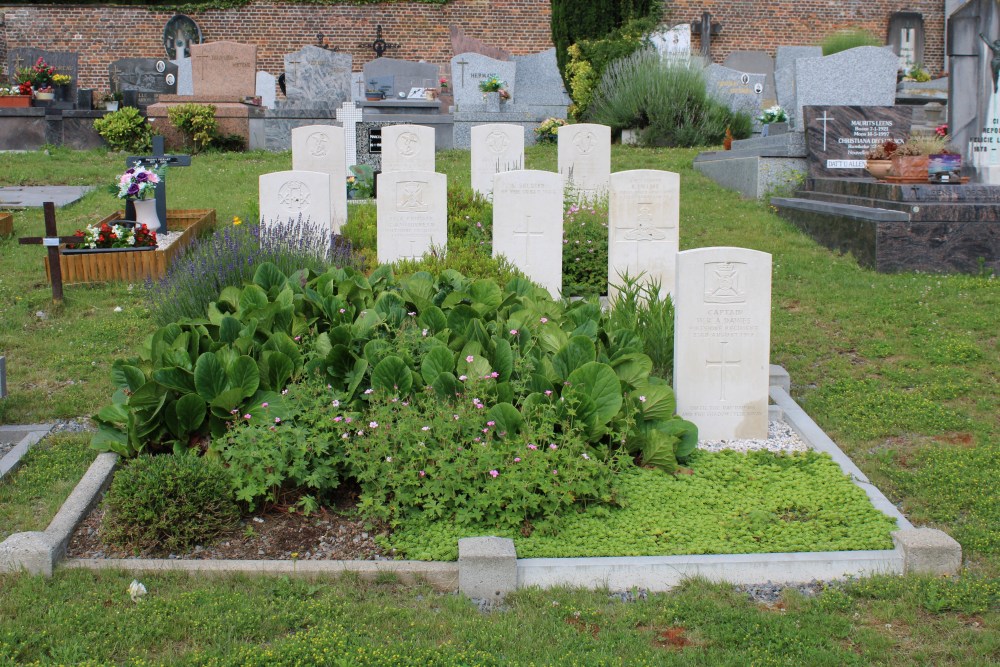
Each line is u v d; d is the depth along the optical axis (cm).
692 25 3044
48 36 2900
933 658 448
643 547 534
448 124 2178
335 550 539
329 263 981
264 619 461
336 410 598
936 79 2855
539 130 2178
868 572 526
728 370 684
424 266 998
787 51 2784
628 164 1780
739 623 473
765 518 566
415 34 2994
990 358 852
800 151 1473
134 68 2416
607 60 2266
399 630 459
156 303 902
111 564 511
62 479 614
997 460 667
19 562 502
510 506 545
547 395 617
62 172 1717
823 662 442
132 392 625
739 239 1277
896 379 820
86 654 430
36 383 793
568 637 458
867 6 3109
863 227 1152
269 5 2945
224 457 576
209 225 1327
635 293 866
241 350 654
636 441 625
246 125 2089
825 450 673
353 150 2011
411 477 560
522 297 790
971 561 543
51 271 961
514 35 3022
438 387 619
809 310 989
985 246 1117
